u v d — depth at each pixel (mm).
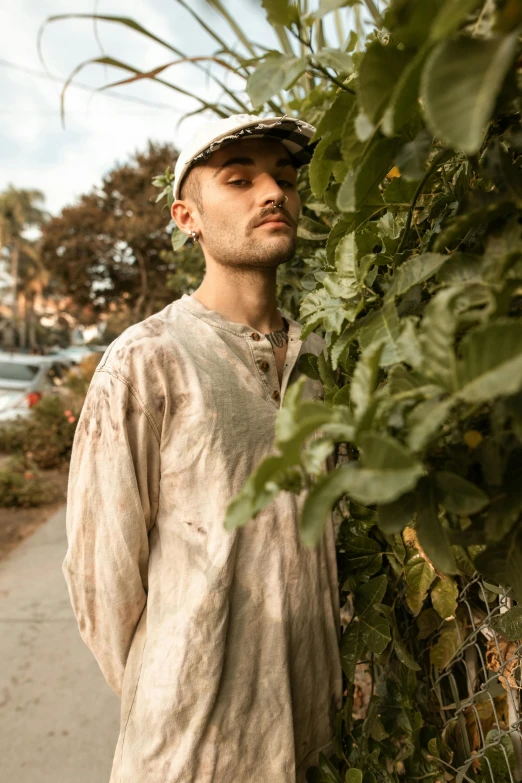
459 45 290
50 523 4988
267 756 1027
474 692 1071
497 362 326
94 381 1109
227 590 1015
